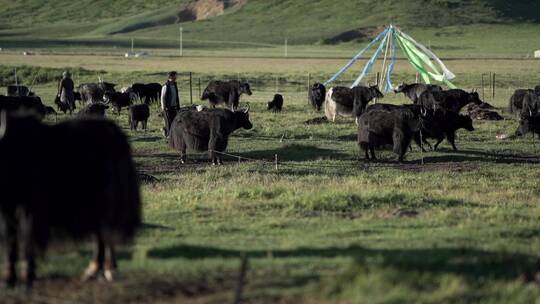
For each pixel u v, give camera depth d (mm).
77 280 13031
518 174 31031
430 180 28875
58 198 12375
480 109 49406
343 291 12164
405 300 11875
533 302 12273
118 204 12703
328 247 15844
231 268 13672
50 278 13148
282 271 13438
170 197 23328
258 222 19469
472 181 28750
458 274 13547
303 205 21688
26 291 12180
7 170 12008
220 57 130250
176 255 15117
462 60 117750
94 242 13312
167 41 198000
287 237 17469
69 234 12734
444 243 16672
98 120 13078
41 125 12641
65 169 12391
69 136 12609
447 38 195875
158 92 57844
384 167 32875
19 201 12156
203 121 32406
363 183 27422
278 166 32188
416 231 18344
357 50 169625
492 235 18047
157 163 32969
